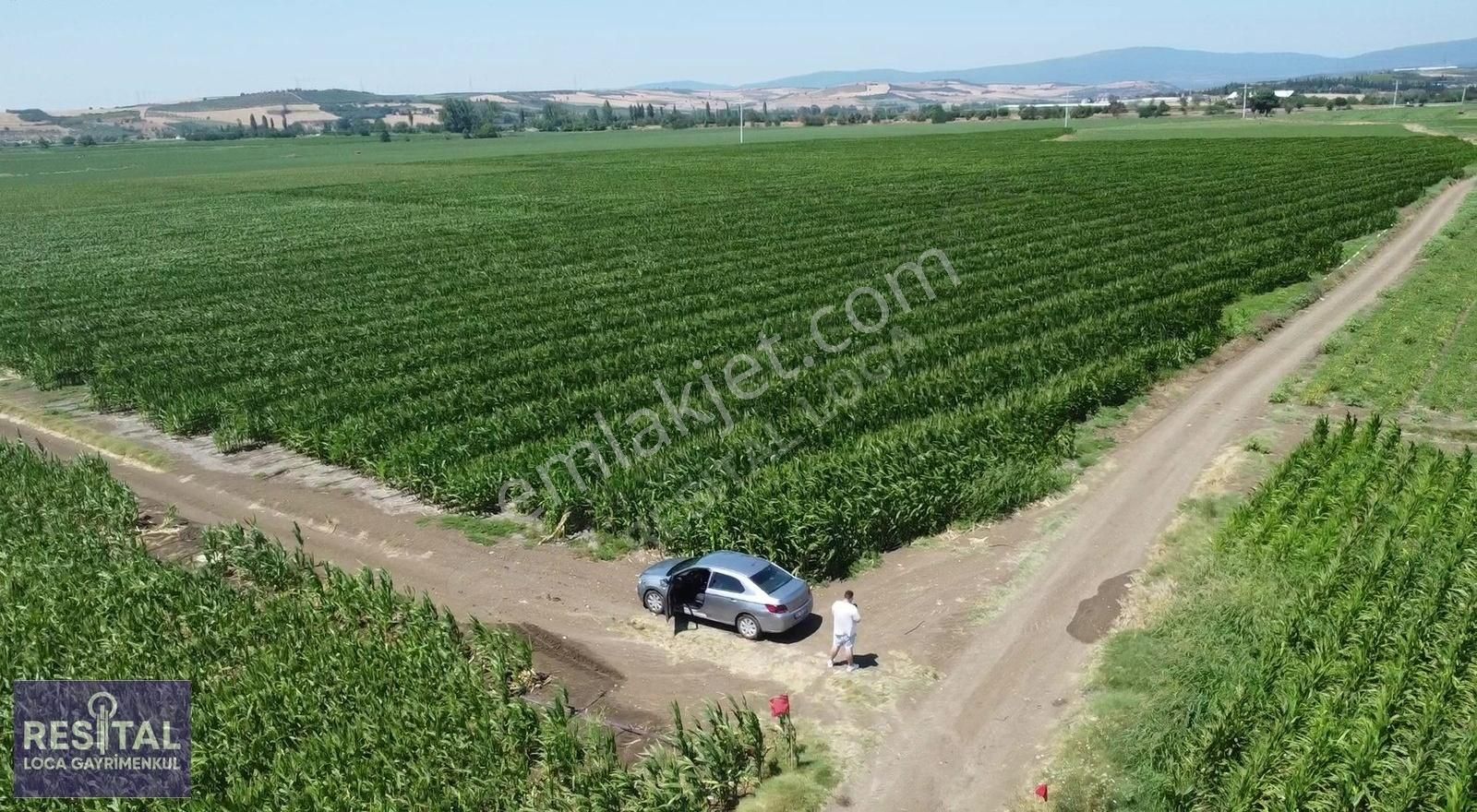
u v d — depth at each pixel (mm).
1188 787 16719
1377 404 37500
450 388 41906
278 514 32312
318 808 17422
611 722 20828
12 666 21484
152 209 131125
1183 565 25500
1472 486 27891
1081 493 30938
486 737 19141
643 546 28969
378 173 179125
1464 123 183625
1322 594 22234
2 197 160125
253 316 59406
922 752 19281
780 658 22906
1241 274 56969
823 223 87438
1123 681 20859
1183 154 138875
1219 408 38281
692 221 94062
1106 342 43594
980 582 25594
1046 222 80625
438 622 23078
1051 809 17500
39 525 29750
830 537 26328
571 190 130125
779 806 17938
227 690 20328
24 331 57219
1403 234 70562
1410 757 17469
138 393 43594
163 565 26922
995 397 37688
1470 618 20656
